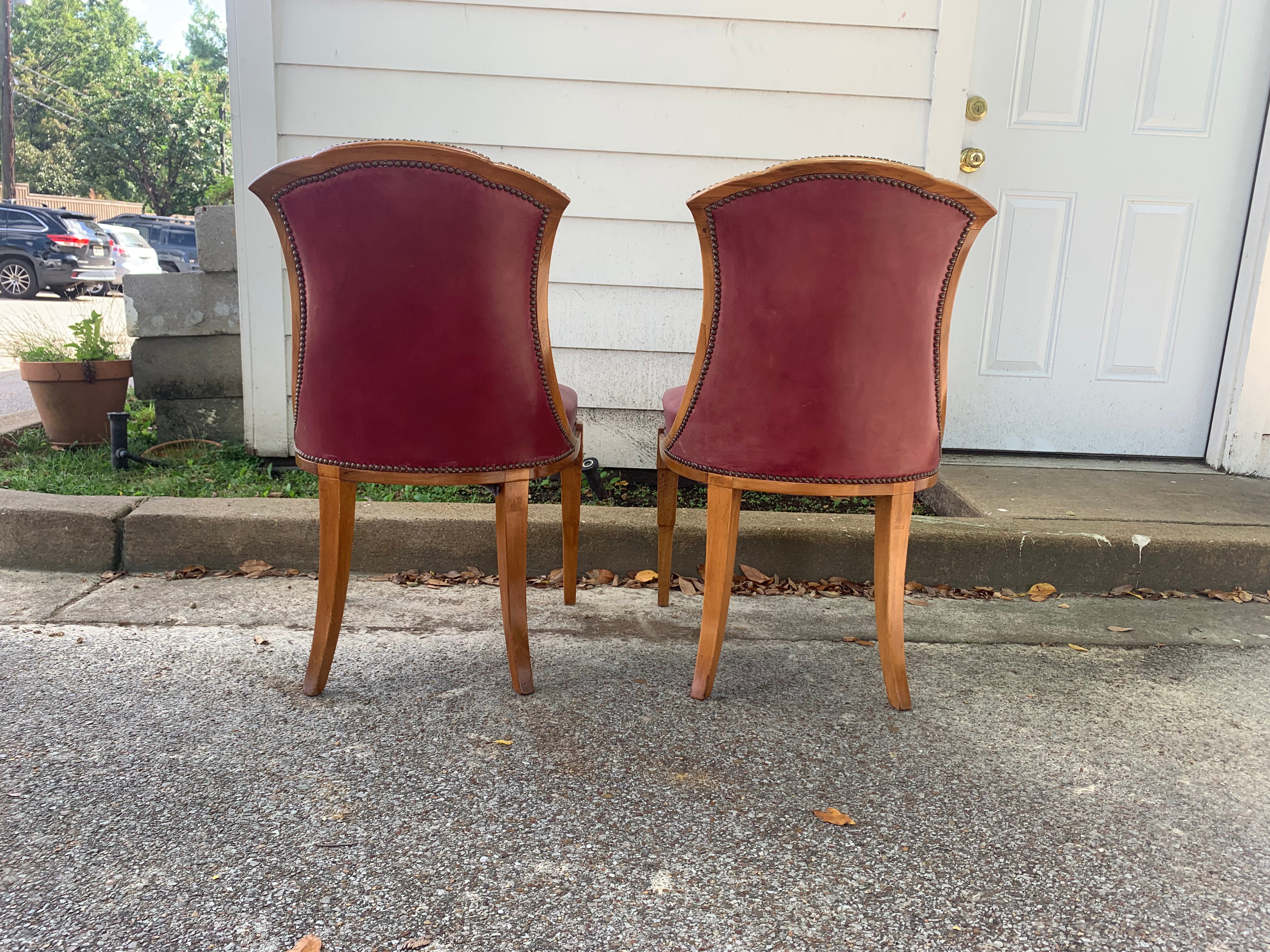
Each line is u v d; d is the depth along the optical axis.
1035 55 3.02
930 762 1.53
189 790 1.37
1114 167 3.09
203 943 1.05
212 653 1.88
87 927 1.06
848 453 1.64
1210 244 3.14
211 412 3.35
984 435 3.30
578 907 1.13
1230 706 1.79
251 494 2.77
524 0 2.82
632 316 3.08
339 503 1.66
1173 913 1.16
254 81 2.83
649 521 2.49
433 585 2.37
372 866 1.20
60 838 1.23
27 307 10.76
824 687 1.83
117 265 13.77
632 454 3.19
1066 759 1.56
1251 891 1.21
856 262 1.54
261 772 1.42
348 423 1.61
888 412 1.64
